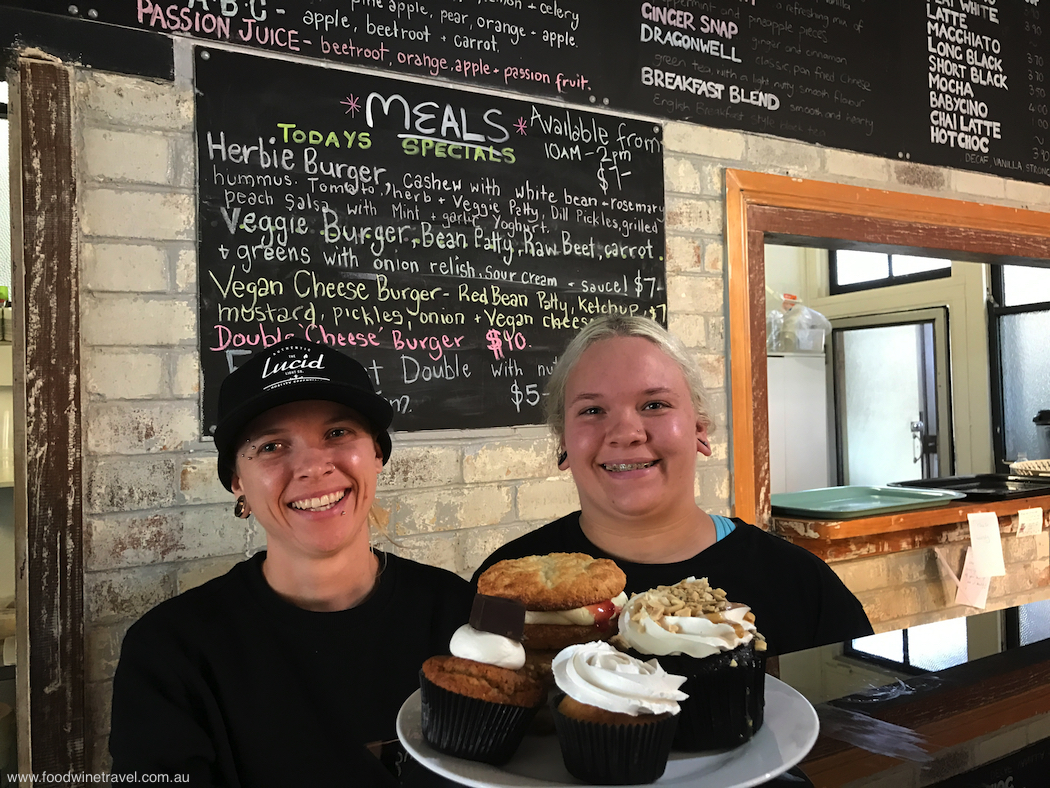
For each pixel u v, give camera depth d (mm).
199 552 1511
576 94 1956
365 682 1056
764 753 699
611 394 1199
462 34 1811
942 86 2611
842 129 2391
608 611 891
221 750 978
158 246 1490
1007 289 4000
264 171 1584
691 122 2125
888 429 4586
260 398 1029
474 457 1793
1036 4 2873
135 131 1476
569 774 709
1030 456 3879
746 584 1256
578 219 1940
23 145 1354
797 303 4504
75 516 1380
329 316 1637
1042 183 2854
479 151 1821
